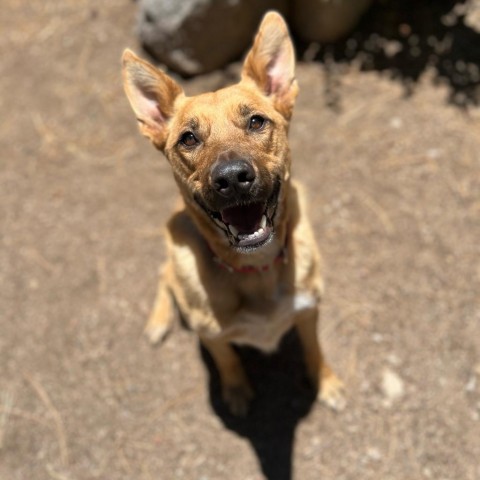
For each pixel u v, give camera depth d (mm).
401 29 934
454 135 832
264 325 573
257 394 690
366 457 628
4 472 659
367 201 796
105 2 1045
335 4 875
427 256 742
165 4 895
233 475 637
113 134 911
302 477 627
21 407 698
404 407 650
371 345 695
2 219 847
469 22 921
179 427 673
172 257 587
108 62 982
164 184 853
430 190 792
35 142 916
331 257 761
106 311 760
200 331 584
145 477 645
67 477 650
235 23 909
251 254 529
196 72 948
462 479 603
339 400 661
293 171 836
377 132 851
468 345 674
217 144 484
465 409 639
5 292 783
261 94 538
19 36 1035
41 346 739
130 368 718
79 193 860
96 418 686
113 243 812
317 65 926
